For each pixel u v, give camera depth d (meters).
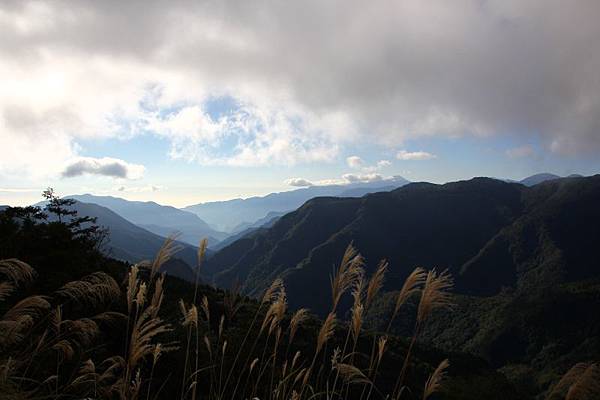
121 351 5.27
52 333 4.87
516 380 78.12
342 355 4.12
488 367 45.28
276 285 4.58
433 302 3.78
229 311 4.97
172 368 5.73
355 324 4.12
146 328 3.75
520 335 99.94
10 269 3.87
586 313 100.75
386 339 4.06
